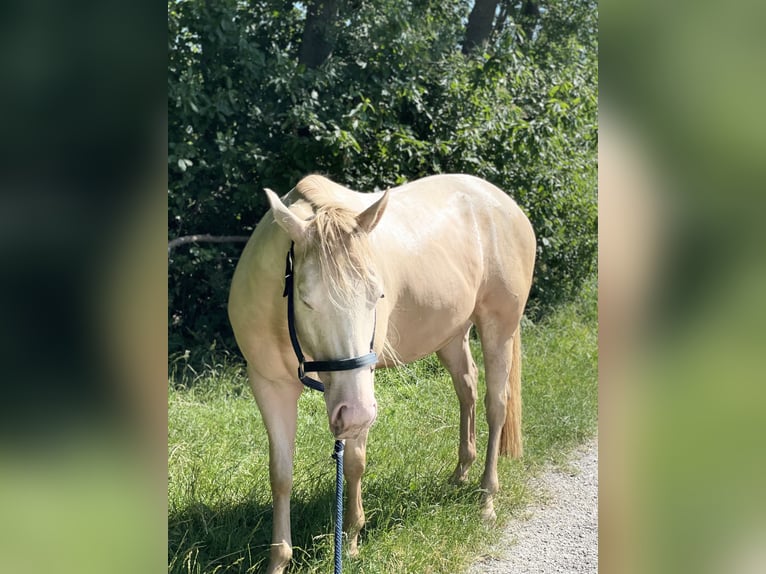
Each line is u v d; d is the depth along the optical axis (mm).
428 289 3209
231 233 6848
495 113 7527
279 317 2537
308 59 7012
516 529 3531
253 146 6277
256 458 3867
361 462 2938
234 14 6227
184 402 4676
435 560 3074
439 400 5137
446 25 8547
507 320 3791
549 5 10781
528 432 4711
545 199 8117
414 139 6824
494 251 3682
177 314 6426
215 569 2703
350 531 3043
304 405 4832
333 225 2219
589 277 9688
